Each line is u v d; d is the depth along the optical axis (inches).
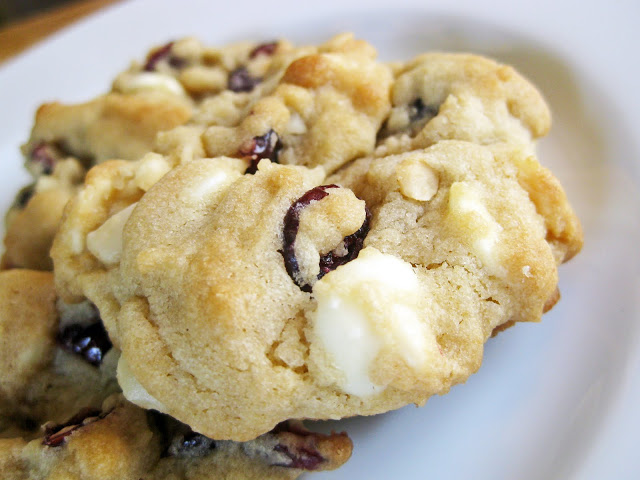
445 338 3.1
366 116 4.0
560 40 5.1
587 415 3.5
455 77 3.9
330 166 3.8
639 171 4.3
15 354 3.8
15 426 3.8
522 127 3.9
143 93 5.0
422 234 3.3
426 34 5.7
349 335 2.9
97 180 3.8
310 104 4.0
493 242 3.2
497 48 5.4
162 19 6.4
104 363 3.8
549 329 4.0
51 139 4.9
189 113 4.7
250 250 3.1
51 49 6.4
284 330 3.0
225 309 2.9
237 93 4.8
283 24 6.2
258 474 3.5
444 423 3.8
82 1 9.4
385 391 3.0
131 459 3.4
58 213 4.6
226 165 3.6
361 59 4.3
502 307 3.2
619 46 4.9
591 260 4.1
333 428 3.8
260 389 2.9
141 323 3.1
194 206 3.4
